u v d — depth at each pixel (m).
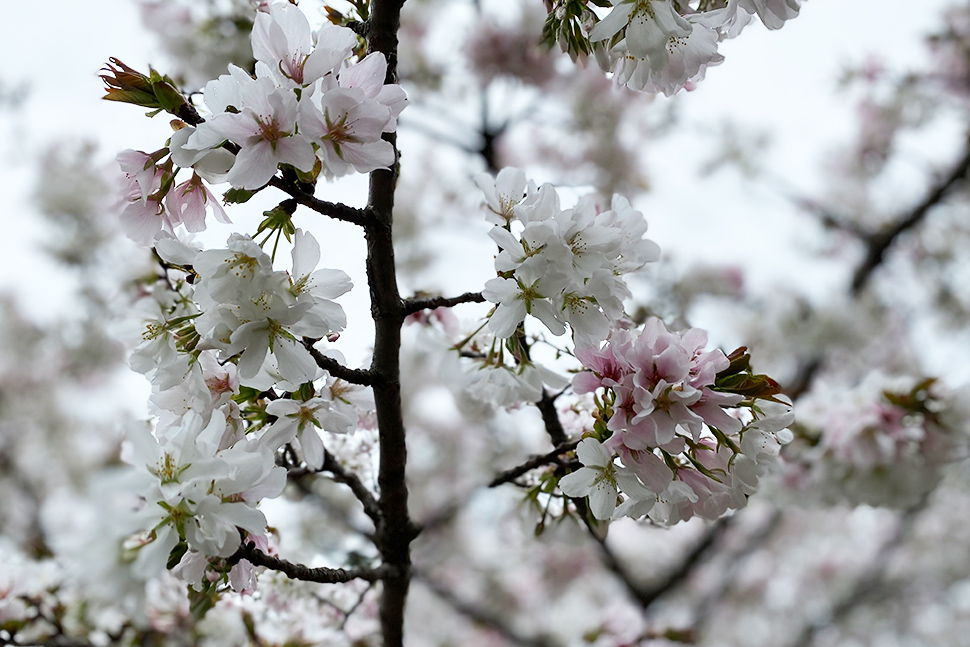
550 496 0.97
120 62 0.84
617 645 1.42
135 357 0.85
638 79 0.91
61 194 2.43
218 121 0.81
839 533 3.66
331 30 0.83
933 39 2.76
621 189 2.73
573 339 0.87
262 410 0.89
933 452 1.34
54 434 2.81
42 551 1.22
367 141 0.82
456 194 2.82
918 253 3.11
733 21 0.93
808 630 3.62
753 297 2.96
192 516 0.81
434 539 2.83
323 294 0.84
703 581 3.30
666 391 0.84
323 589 1.07
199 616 0.99
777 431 0.87
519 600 3.07
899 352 3.04
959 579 3.73
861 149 3.07
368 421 1.01
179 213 0.86
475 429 2.65
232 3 1.55
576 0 0.91
